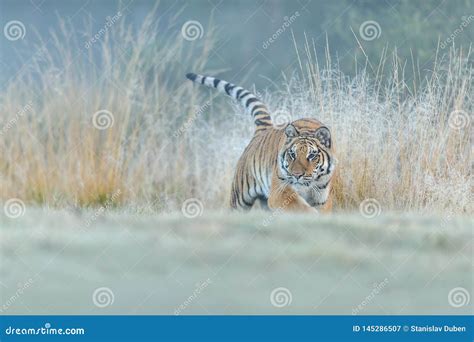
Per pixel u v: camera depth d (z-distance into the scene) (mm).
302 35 22656
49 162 15391
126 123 16000
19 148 15391
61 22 17969
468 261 10578
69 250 10344
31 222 11781
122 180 15523
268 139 14266
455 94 16250
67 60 16625
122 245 10516
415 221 12234
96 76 16469
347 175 14898
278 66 22250
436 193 14688
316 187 13586
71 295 9438
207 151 16875
